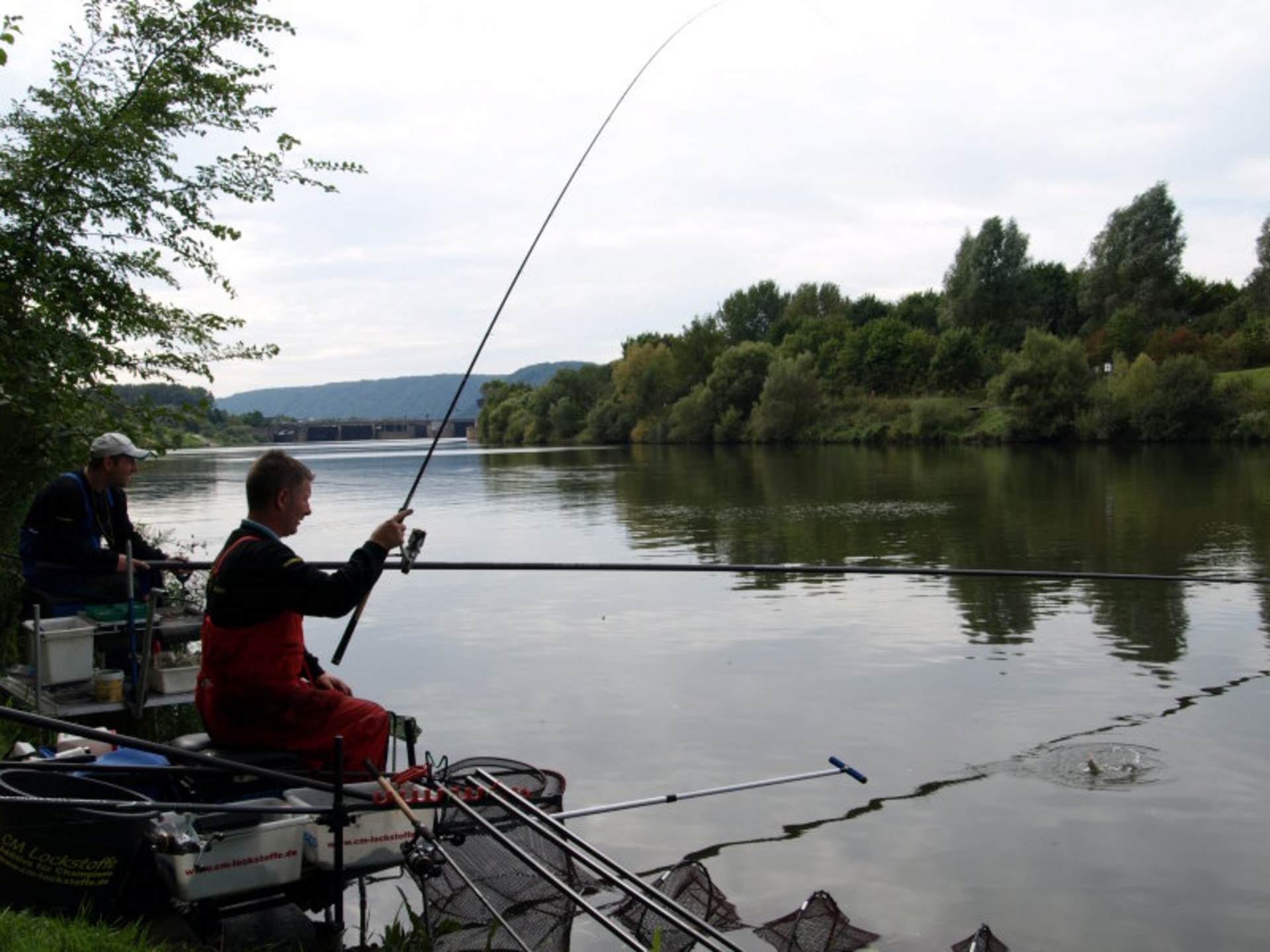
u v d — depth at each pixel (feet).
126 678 21.61
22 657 24.90
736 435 247.91
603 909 16.12
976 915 16.65
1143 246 257.96
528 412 349.41
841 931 15.76
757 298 387.14
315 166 29.94
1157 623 37.88
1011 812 20.72
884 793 21.79
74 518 21.98
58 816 12.67
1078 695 28.78
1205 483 97.30
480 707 28.66
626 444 298.35
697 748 24.86
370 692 30.48
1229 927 16.25
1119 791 21.67
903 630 37.50
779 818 20.52
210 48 28.22
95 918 12.71
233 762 13.16
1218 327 244.22
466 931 14.34
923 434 208.74
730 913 16.21
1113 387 185.68
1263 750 23.94
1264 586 44.96
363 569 14.33
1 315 26.05
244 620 14.25
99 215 28.09
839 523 71.77
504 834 14.78
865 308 348.38
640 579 50.80
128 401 30.30
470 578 52.03
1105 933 16.10
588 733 26.13
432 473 156.15
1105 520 70.18
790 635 37.01
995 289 281.33
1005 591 45.24
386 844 13.93
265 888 13.66
